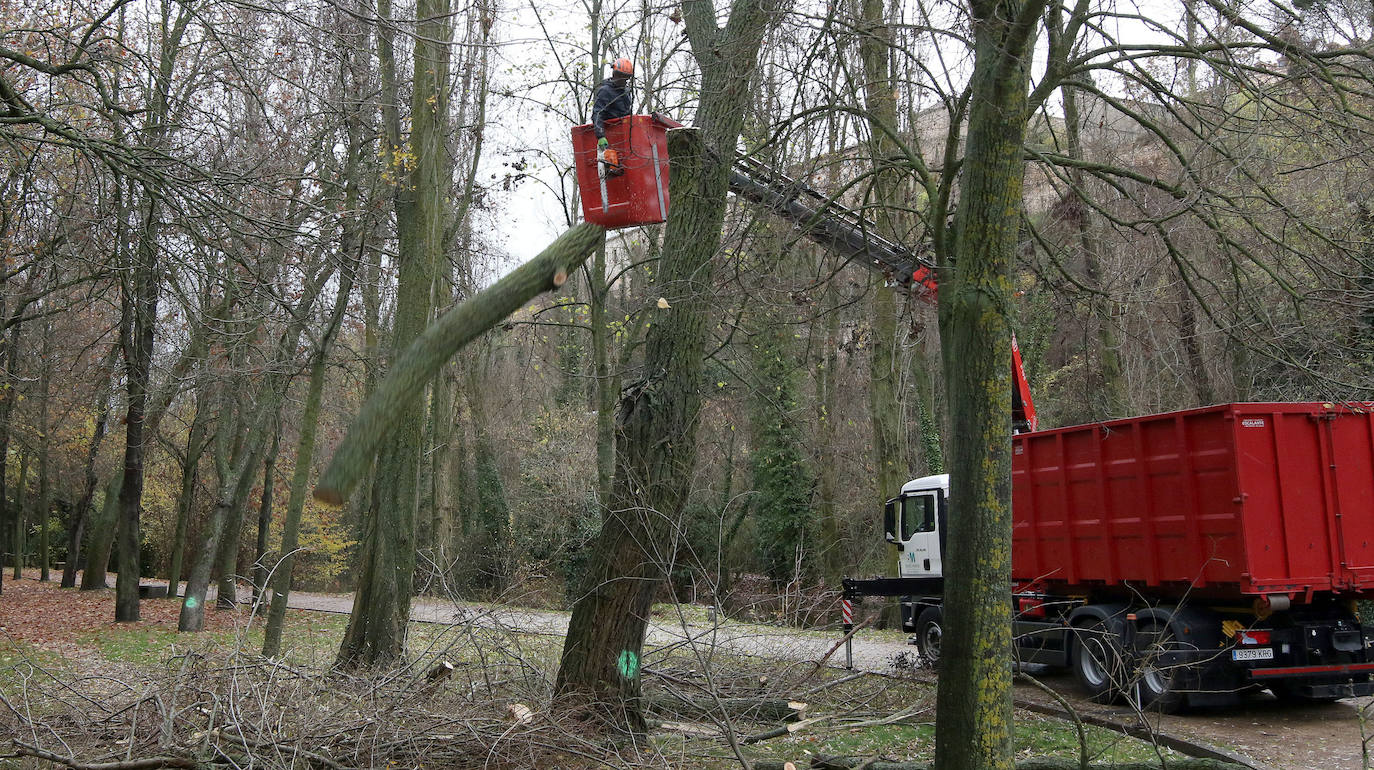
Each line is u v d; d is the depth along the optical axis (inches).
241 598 1082.1
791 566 1023.6
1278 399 491.8
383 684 306.7
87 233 450.6
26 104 345.4
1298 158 362.9
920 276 443.5
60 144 343.6
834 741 346.6
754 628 486.3
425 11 498.0
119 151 354.3
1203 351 511.2
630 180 252.8
